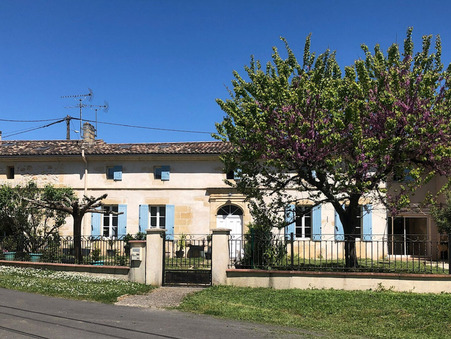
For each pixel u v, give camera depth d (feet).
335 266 40.50
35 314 27.66
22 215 60.70
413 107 38.58
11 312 27.96
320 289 37.63
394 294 34.81
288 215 45.52
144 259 40.86
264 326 27.02
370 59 42.19
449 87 39.99
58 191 65.05
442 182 63.46
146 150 72.13
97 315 28.22
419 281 36.78
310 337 24.63
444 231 55.26
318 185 42.75
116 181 72.38
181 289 38.63
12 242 52.37
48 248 48.98
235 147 46.62
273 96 40.86
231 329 25.75
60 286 37.37
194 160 71.15
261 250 41.32
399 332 26.45
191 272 40.40
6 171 74.64
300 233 67.31
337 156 40.93
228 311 30.40
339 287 37.76
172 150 71.36
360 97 39.75
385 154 38.68
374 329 26.94
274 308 31.94
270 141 40.86
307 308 31.68
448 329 26.91
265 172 44.65
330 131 39.24
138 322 26.58
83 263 45.88
